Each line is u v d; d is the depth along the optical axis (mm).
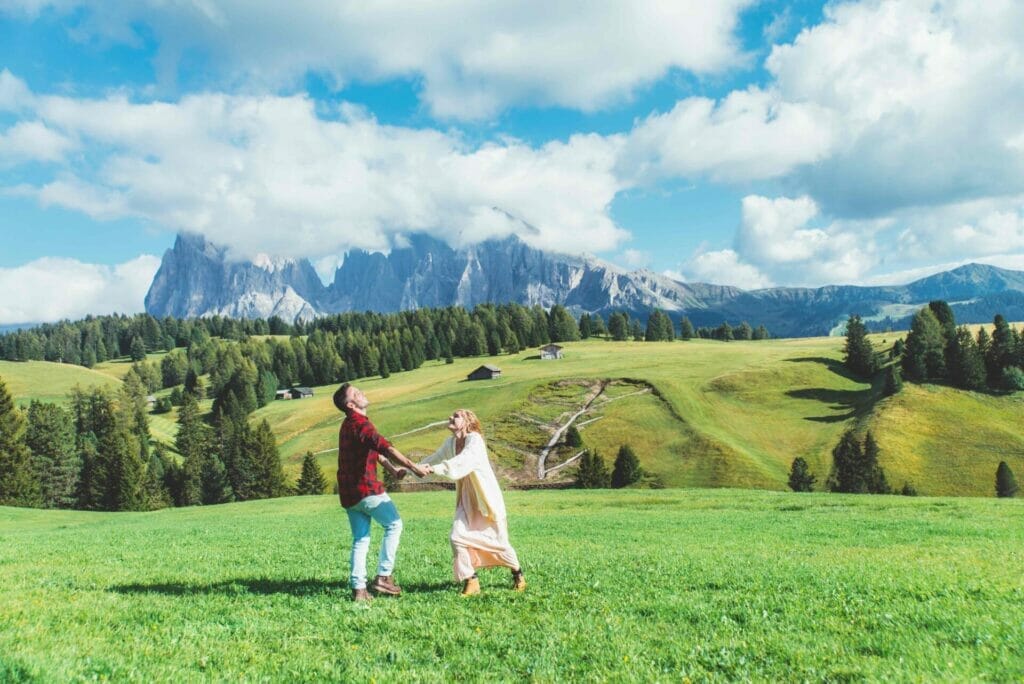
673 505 37125
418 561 14281
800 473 90375
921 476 97438
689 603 9570
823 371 151875
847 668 6680
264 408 189000
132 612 8953
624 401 132125
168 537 22516
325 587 10977
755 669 6859
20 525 40031
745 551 16125
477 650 7551
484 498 10188
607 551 16016
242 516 39438
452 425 10656
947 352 129875
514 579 10711
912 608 8961
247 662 7109
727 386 142500
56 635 7602
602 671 6832
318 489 97375
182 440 152125
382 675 6711
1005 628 7871
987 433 106812
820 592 10242
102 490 90875
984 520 23891
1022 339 127812
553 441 116188
